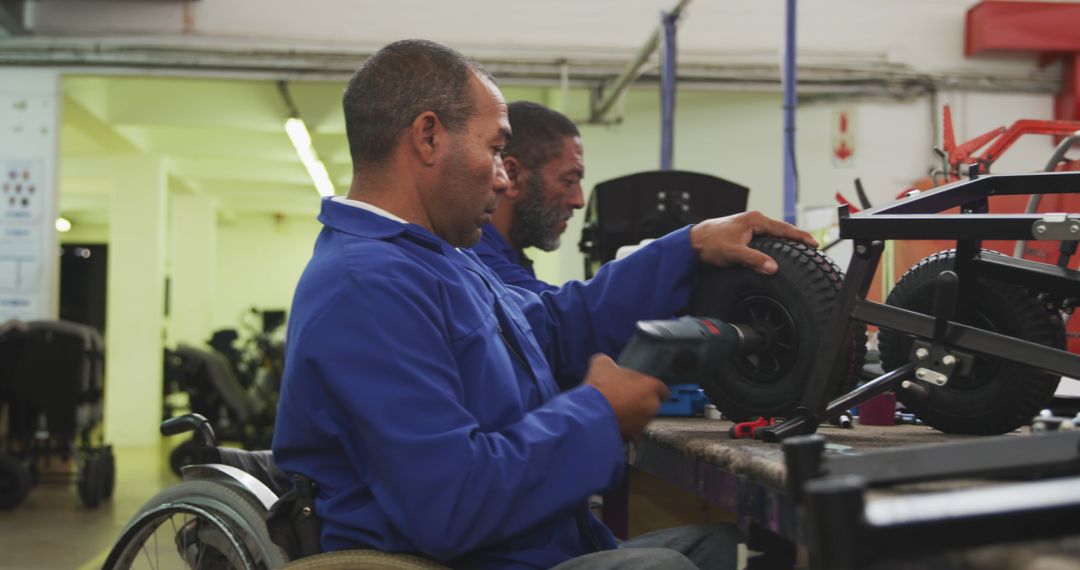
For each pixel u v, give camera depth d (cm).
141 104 718
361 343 88
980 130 598
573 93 620
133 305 854
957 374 90
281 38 575
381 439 84
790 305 101
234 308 1533
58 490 552
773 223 111
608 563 91
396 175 107
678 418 137
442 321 94
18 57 568
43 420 510
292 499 97
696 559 118
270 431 751
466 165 107
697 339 94
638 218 268
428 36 583
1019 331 98
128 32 571
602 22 592
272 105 720
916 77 595
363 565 84
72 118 704
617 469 89
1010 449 54
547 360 126
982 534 39
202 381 688
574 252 601
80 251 1652
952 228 84
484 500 82
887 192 605
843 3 598
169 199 1215
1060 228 77
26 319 580
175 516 123
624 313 124
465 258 111
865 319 93
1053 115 598
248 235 1541
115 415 839
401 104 105
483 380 96
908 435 102
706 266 116
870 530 38
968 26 596
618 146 618
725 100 621
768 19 595
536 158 182
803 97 609
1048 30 576
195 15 573
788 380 101
